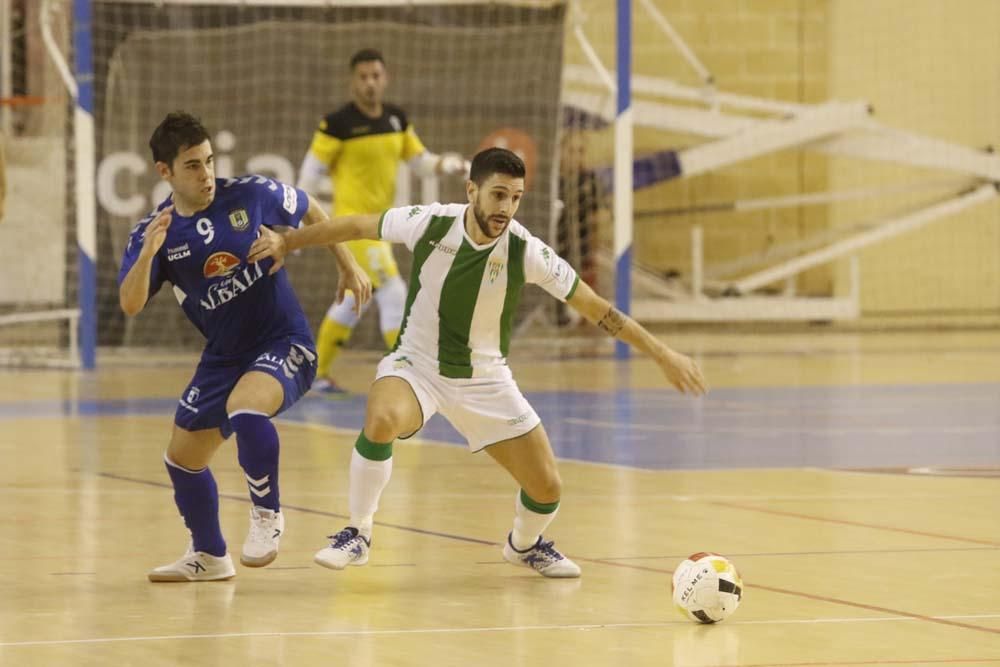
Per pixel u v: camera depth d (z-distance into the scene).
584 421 30.72
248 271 14.67
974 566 15.48
